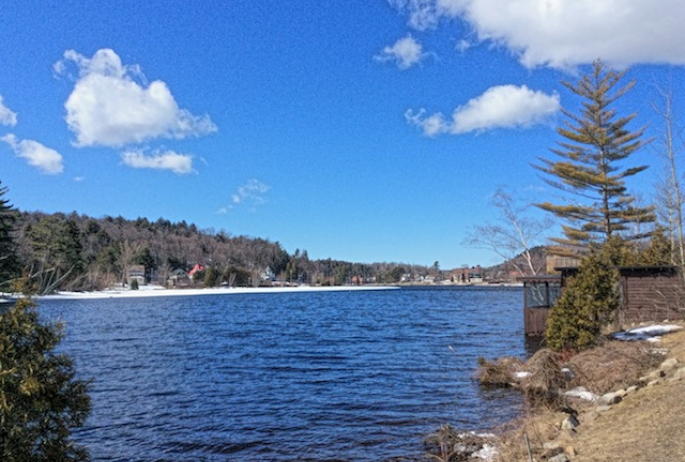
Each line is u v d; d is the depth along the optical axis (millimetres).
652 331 15938
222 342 25969
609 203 38000
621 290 19781
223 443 9617
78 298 80438
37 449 4535
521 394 12312
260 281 151625
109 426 10805
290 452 9055
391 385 14438
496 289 130625
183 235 170750
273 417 11336
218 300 81438
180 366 18422
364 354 20953
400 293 115125
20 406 4395
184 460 8773
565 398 10531
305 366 18094
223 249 166625
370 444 9352
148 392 14055
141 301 75375
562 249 39344
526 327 23156
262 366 18219
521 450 7523
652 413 7273
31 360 4512
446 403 12086
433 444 9102
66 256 73625
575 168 38281
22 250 46594
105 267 101062
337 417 11219
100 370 17656
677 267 17453
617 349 12391
